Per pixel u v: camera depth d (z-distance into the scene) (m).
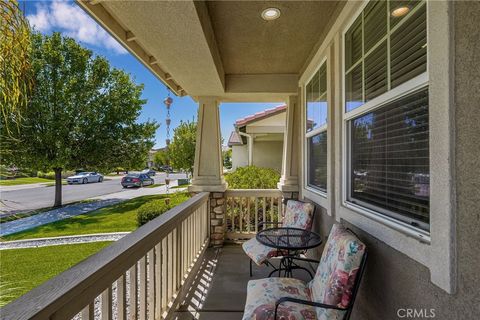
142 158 11.47
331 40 2.54
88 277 1.03
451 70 1.02
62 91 9.17
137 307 1.58
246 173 6.21
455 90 1.01
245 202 4.89
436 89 1.10
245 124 7.96
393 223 1.52
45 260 4.19
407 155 1.44
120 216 8.11
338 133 2.30
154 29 2.21
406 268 1.32
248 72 4.08
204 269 3.38
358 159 2.08
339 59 2.29
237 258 3.76
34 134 8.58
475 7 0.92
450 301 1.02
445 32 1.04
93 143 9.95
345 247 1.57
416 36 1.37
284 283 1.98
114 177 28.34
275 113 7.62
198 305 2.52
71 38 9.45
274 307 1.65
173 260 2.35
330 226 2.61
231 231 4.51
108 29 2.33
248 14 2.49
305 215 3.06
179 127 15.48
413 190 1.38
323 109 2.96
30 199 11.79
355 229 1.96
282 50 3.29
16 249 4.82
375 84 1.79
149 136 11.62
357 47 2.07
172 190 15.32
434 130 1.11
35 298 0.85
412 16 1.40
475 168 0.91
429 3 1.15
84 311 1.07
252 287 1.98
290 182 4.27
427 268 1.16
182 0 1.83
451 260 1.01
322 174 3.06
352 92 2.16
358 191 2.08
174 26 2.17
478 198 0.90
